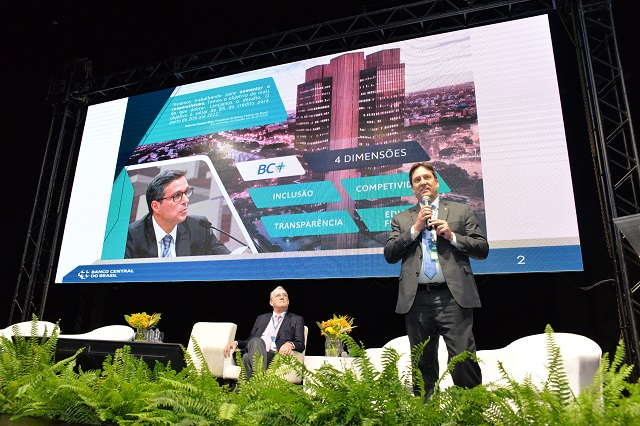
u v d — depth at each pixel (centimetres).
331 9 515
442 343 271
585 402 71
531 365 180
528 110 405
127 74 580
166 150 507
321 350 488
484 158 405
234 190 471
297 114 471
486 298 444
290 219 444
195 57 536
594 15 416
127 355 116
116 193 511
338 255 421
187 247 469
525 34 423
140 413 89
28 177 577
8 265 555
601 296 408
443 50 441
